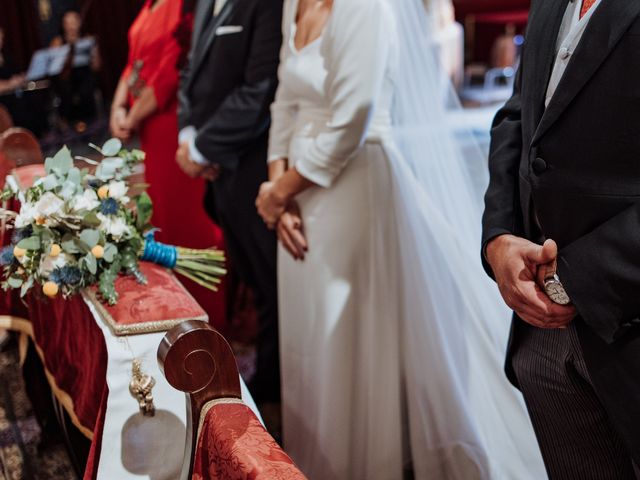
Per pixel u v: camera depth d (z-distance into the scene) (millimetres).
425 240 2148
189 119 2834
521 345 1548
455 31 5988
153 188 3303
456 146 2256
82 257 1696
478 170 2350
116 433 1519
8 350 3299
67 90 7113
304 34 2141
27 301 2340
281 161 2277
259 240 2701
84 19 8133
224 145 2596
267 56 2549
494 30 7629
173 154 3209
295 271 2201
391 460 2191
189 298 1700
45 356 2197
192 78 2770
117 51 8320
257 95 2562
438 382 2158
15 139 2869
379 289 2145
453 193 2230
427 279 2148
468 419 2172
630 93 1201
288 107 2252
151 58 3232
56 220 1716
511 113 1570
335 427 2154
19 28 8023
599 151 1250
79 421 1809
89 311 1687
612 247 1227
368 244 2133
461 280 2176
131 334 1552
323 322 2135
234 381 1281
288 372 2291
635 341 1236
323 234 2117
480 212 2262
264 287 2783
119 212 1773
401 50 2135
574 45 1302
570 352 1402
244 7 2559
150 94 3174
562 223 1321
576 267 1261
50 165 1786
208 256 1955
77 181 1765
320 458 2178
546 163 1325
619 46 1209
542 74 1383
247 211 2695
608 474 1515
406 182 2131
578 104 1267
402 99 2158
